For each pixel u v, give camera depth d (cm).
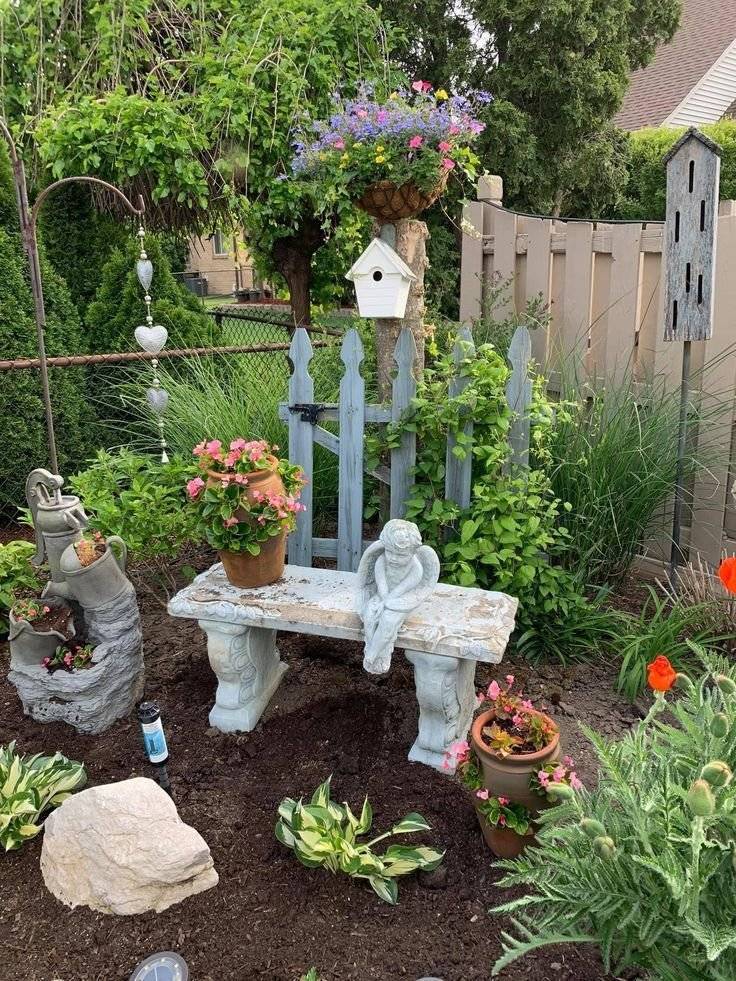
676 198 321
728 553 378
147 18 546
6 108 546
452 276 820
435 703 250
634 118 1341
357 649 337
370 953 193
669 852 148
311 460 342
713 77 1323
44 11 537
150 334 402
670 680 179
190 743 277
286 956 193
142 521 336
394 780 253
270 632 301
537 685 309
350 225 503
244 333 720
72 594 289
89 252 641
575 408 367
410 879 215
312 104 507
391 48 560
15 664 286
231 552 276
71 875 212
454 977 187
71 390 527
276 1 516
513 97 786
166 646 347
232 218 529
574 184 886
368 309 324
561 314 447
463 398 303
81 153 475
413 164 300
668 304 334
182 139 470
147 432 529
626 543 364
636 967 186
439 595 273
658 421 357
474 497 323
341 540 346
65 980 189
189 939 199
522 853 215
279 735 280
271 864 222
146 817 212
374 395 434
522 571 307
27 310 497
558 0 709
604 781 190
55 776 246
